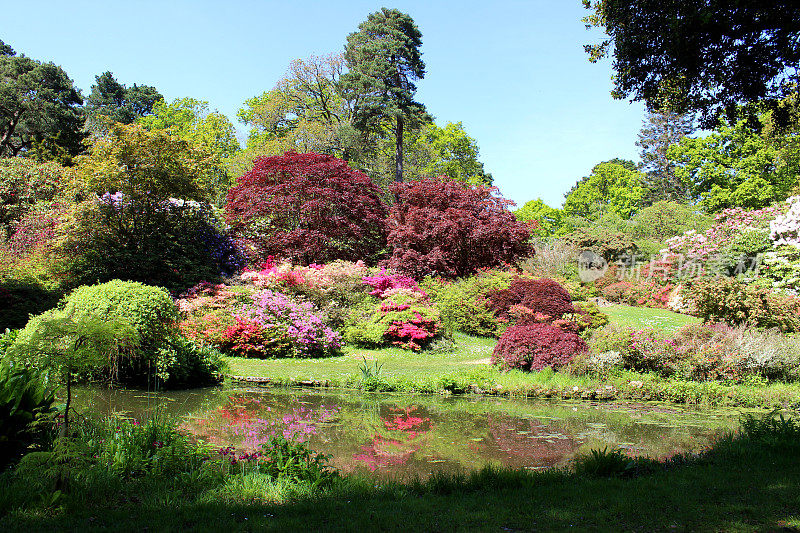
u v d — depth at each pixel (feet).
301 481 14.05
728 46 22.79
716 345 35.27
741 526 10.75
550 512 11.76
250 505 12.20
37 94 104.94
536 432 23.35
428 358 44.88
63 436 12.99
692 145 116.47
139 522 10.90
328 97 111.75
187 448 15.81
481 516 11.46
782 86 23.88
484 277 57.47
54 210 56.03
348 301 51.93
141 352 27.76
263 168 64.69
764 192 100.17
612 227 107.65
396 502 12.67
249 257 57.57
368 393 32.19
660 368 35.47
